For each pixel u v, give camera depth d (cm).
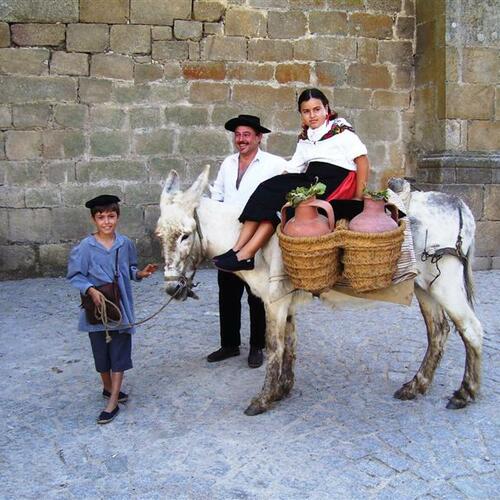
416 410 439
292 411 441
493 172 931
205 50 927
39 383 505
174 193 420
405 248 395
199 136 937
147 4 902
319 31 955
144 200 929
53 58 885
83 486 348
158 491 341
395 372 516
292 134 961
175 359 559
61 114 894
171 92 923
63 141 898
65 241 910
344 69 970
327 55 962
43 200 898
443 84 920
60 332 641
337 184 411
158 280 863
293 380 466
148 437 406
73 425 426
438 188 924
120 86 908
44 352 581
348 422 422
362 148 414
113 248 427
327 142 417
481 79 928
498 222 941
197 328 651
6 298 782
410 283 401
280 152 962
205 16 921
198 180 420
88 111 902
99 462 374
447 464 364
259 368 530
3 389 493
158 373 524
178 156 934
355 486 342
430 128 960
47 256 906
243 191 505
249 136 498
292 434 406
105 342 439
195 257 427
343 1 958
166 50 916
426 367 461
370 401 457
